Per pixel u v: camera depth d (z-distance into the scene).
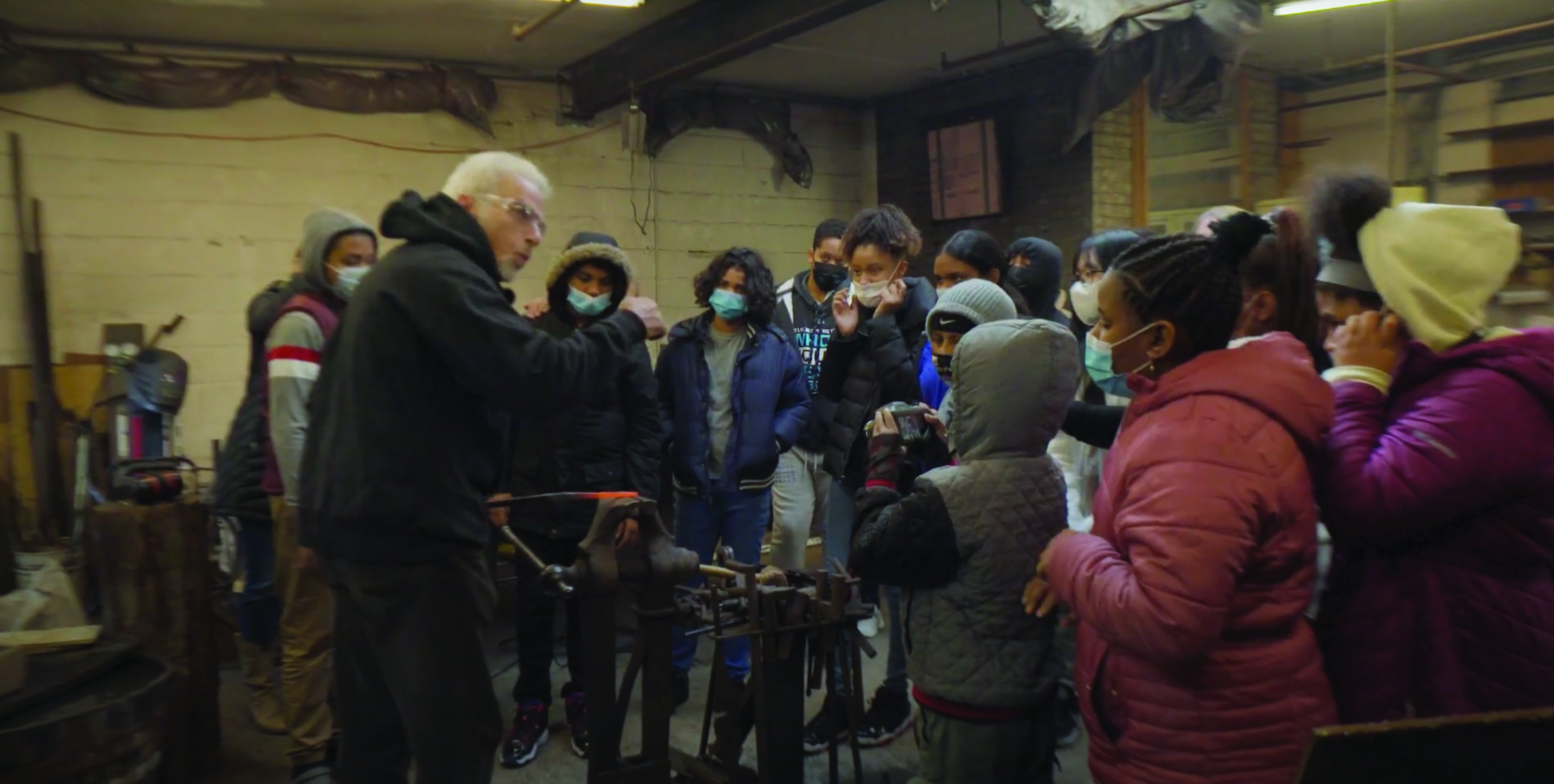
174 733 2.69
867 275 2.74
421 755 1.75
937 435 2.21
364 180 5.36
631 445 2.90
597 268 2.16
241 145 5.04
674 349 3.19
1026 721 1.71
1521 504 1.33
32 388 4.48
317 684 2.63
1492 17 4.86
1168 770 1.32
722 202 6.49
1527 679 1.34
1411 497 1.31
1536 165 4.93
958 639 1.68
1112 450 1.46
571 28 5.01
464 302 1.65
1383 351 1.46
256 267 5.11
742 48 4.61
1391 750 0.98
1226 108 5.23
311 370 2.46
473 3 4.50
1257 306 1.73
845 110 6.93
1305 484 1.30
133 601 2.64
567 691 2.92
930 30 5.20
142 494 2.73
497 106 5.70
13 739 1.93
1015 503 1.67
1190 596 1.21
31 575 3.40
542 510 2.78
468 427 1.79
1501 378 1.31
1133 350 1.43
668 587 1.88
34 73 4.53
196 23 4.59
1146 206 5.59
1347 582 1.49
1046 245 2.89
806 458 3.42
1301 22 4.91
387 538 1.69
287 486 2.44
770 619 1.90
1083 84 4.95
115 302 4.79
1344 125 5.59
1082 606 1.37
